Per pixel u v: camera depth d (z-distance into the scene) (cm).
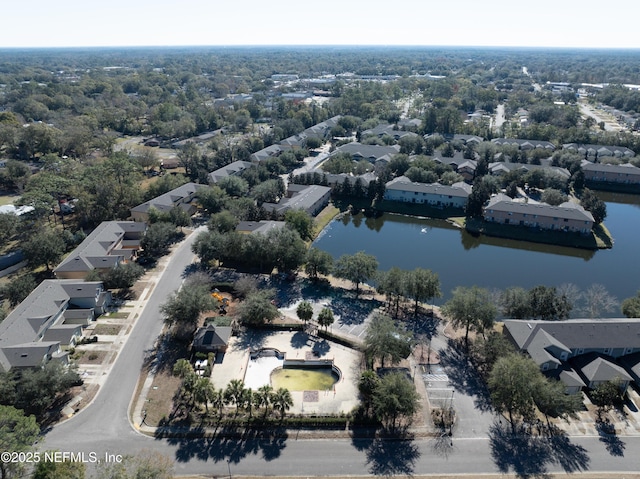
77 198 13275
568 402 6066
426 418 6384
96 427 6194
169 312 8025
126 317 8694
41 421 6266
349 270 9419
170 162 18825
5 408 5500
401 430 6194
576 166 16650
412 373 7244
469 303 7731
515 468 5647
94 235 11106
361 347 7750
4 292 8969
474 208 13888
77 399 6675
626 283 10525
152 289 9700
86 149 18900
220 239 10456
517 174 15900
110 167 14788
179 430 6156
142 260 10881
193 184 15038
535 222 13100
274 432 6147
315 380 7150
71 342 7800
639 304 8356
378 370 7250
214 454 5800
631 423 6297
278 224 11819
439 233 13438
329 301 9325
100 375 7162
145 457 5588
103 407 6538
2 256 10856
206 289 8794
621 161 17875
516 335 7556
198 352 7588
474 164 17638
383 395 6081
